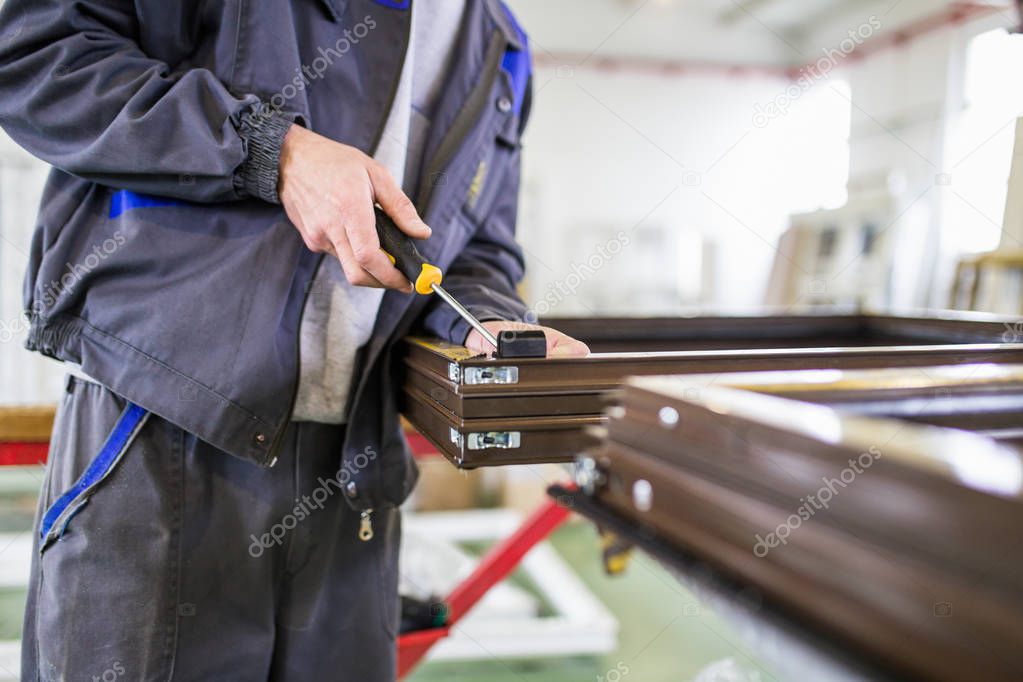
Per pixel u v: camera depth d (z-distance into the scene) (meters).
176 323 0.66
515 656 1.74
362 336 0.77
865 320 1.20
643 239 5.57
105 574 0.68
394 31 0.76
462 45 0.84
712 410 0.34
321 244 0.65
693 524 0.34
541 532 1.26
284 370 0.70
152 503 0.69
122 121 0.61
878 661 0.26
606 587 2.27
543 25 5.50
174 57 0.70
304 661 0.83
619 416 0.42
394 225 0.63
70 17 0.63
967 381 0.45
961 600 0.23
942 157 4.82
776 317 1.17
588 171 5.58
